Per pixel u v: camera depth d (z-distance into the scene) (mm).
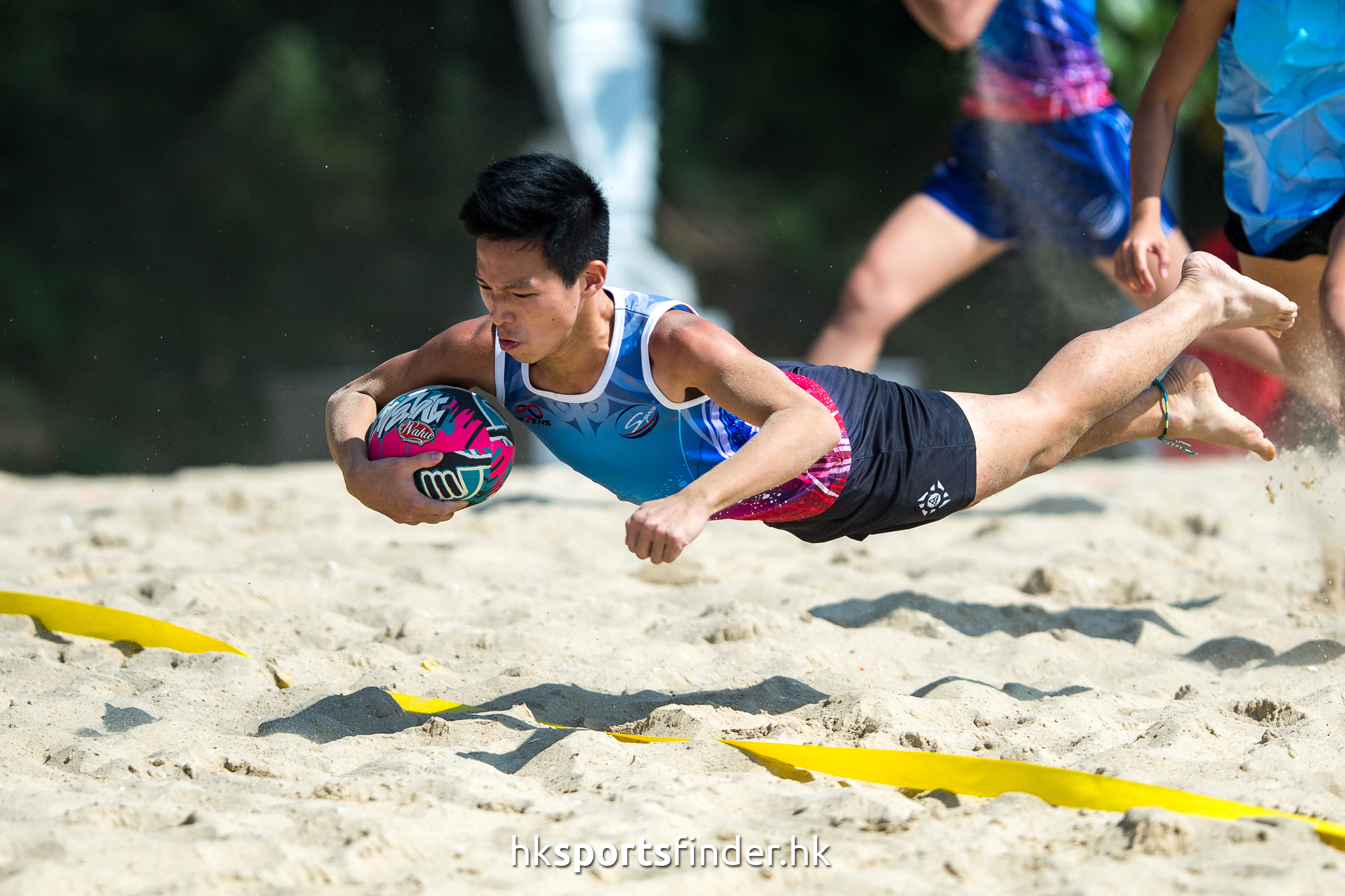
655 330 11023
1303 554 20188
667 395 11172
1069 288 42750
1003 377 71000
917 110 76875
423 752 11078
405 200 72938
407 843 8977
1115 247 20672
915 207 21703
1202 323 12852
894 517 12125
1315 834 8891
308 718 12148
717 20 75250
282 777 10703
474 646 14961
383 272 73188
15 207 67812
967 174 21406
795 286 77688
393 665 13898
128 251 69438
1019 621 16188
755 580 18984
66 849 8703
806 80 76625
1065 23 19922
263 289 71500
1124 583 18062
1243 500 25656
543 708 12664
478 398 11594
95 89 68562
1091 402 12383
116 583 17484
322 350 71750
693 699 13008
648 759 10938
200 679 13531
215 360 70125
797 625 15477
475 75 72750
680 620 16016
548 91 38438
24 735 11633
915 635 15695
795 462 10516
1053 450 12469
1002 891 8297
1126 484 29172
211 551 21078
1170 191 42688
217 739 11602
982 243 21609
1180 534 23172
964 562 19312
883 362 54062
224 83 70000
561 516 23484
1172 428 13352
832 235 78562
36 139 67875
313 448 57344
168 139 69688
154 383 68688
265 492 27344
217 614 16203
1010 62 20172
